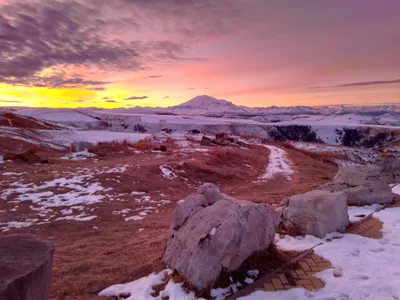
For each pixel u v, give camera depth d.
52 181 13.01
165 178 15.60
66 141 35.66
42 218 9.03
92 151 21.70
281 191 14.55
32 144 27.98
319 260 5.43
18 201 10.43
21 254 2.91
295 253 5.72
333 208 6.93
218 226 4.75
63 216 9.28
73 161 18.30
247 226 4.89
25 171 14.47
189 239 4.94
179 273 4.66
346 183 10.59
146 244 6.43
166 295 4.29
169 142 34.56
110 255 5.87
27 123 68.12
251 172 21.17
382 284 4.50
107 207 10.32
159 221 8.95
